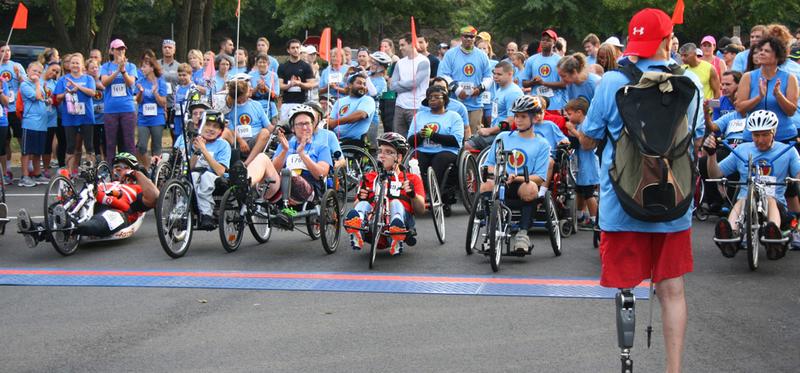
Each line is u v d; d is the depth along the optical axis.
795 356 5.27
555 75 13.27
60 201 8.55
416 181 8.22
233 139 10.20
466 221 10.61
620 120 4.46
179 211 8.41
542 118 9.42
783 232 7.93
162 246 8.24
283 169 8.71
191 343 5.61
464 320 6.08
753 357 5.25
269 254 8.53
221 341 5.64
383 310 6.36
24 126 13.80
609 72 4.55
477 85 14.20
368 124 12.23
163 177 11.60
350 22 34.69
